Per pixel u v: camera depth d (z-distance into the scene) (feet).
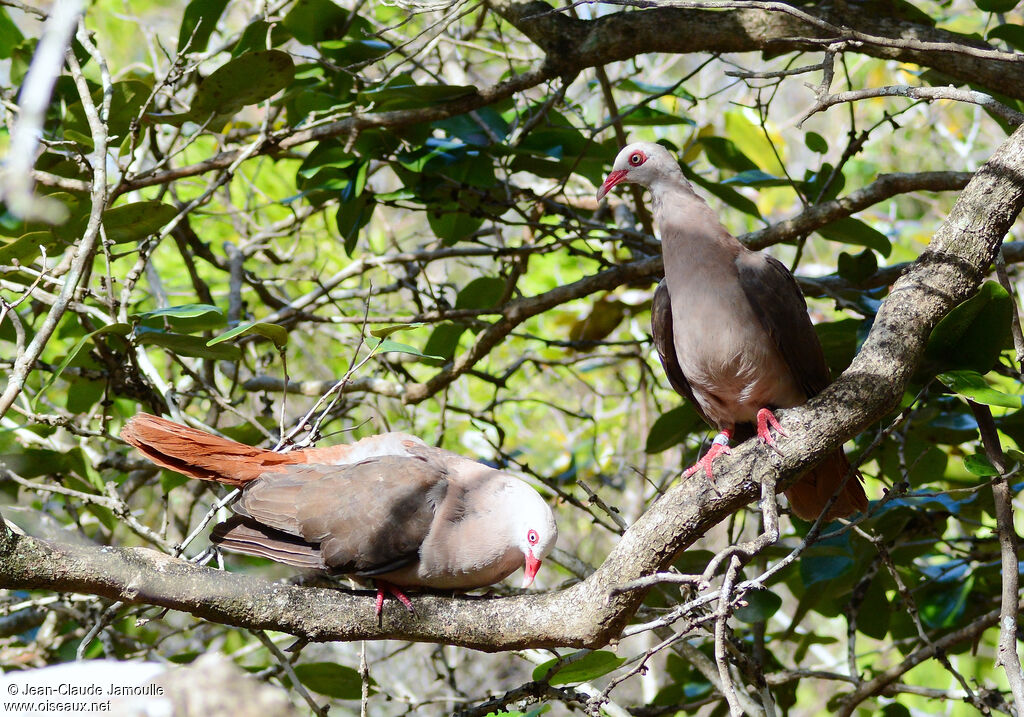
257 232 47.62
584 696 20.61
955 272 21.08
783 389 26.21
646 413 42.80
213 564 28.91
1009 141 21.90
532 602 19.83
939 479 31.65
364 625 19.77
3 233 27.99
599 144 33.68
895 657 49.29
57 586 17.84
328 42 31.40
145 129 29.09
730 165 35.88
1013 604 20.94
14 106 26.35
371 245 51.55
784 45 29.32
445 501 22.25
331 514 21.53
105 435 25.05
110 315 26.05
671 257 26.03
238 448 22.54
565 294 32.37
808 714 54.54
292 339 52.42
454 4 28.07
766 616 28.35
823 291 31.83
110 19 52.70
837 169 31.55
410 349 21.88
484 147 32.14
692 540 19.53
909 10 29.32
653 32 29.60
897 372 20.31
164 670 14.99
